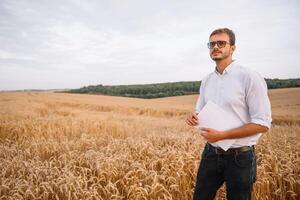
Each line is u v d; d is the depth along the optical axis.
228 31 2.75
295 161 5.26
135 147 6.09
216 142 2.78
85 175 4.73
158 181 4.40
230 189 2.81
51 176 4.37
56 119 13.06
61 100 37.69
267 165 4.91
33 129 10.70
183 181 4.42
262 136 8.02
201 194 3.04
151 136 7.82
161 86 110.19
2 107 20.67
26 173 4.89
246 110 2.71
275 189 4.52
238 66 2.74
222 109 2.75
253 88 2.59
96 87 121.75
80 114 19.08
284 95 49.38
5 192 4.10
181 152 5.20
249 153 2.75
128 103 37.66
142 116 23.66
